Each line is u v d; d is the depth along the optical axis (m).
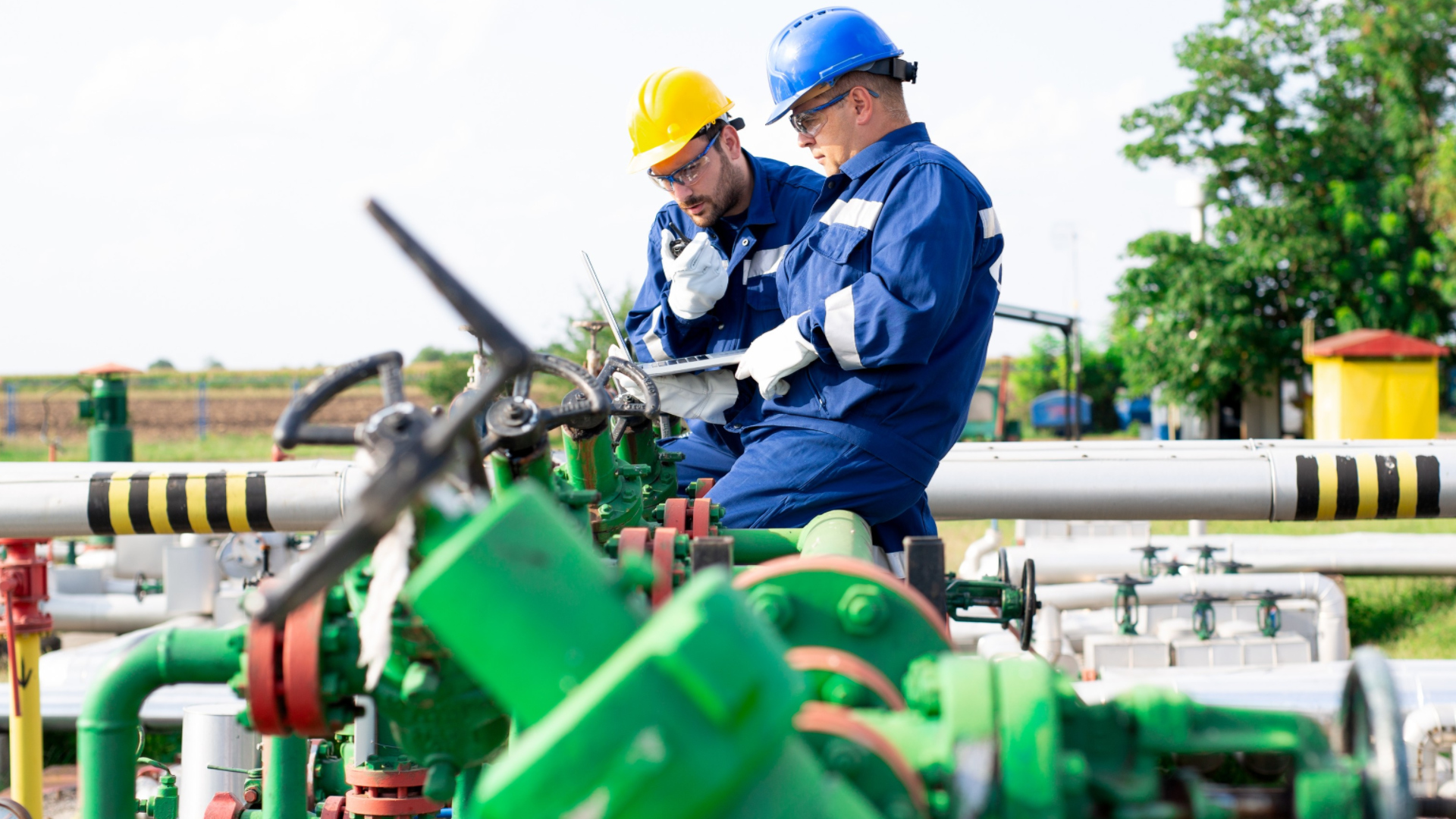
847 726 1.20
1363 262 21.92
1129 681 5.28
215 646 1.76
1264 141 22.39
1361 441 4.09
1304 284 22.02
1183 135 23.00
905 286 2.80
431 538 1.33
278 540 6.95
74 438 32.97
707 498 2.47
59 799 5.43
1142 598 6.41
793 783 0.96
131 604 7.30
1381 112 23.42
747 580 1.50
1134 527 8.35
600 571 0.98
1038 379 32.19
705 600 0.88
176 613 7.20
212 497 3.93
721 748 0.86
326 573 0.97
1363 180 22.66
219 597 7.20
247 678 1.53
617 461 2.42
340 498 3.96
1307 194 22.61
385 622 1.31
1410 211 22.83
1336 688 5.14
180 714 5.24
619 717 0.85
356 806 2.46
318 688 1.51
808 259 3.12
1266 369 21.84
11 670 4.27
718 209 3.54
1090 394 31.66
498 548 0.95
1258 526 11.88
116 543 7.91
